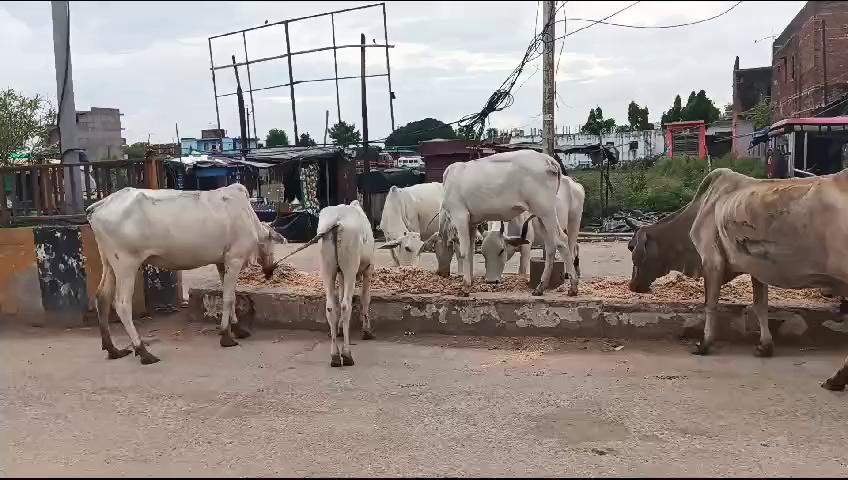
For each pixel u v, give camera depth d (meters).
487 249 7.80
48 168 8.83
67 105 9.19
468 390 5.41
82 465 4.12
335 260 6.10
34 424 4.89
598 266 12.40
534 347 6.64
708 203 6.32
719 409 4.84
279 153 21.05
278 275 8.62
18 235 8.40
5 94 16.25
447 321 7.19
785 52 27.00
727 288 7.19
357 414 4.93
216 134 41.38
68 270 8.30
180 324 8.20
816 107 21.70
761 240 5.64
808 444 4.20
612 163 25.56
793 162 17.62
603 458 4.06
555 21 15.03
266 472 3.97
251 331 7.71
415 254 9.45
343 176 19.88
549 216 7.05
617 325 6.77
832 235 5.21
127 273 6.58
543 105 15.40
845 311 6.28
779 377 5.52
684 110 49.81
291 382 5.75
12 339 7.73
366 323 7.14
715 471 3.85
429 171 21.09
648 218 20.70
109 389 5.70
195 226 6.81
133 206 6.57
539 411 4.89
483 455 4.14
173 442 4.48
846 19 21.98
